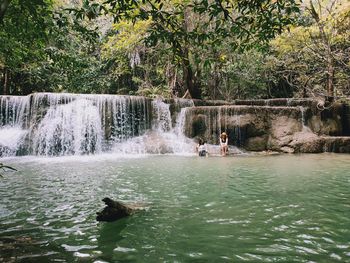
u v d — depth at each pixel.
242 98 28.03
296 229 4.43
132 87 27.52
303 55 22.64
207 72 24.09
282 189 7.07
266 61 23.77
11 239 4.06
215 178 8.58
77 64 8.10
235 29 5.14
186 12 17.81
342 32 20.09
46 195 6.52
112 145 17.09
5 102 17.11
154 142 17.12
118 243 3.93
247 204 5.77
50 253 3.62
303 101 19.38
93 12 4.63
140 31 19.00
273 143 17.23
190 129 18.00
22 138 15.67
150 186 7.48
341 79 22.81
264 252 3.66
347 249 3.73
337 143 16.69
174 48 5.20
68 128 16.59
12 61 8.11
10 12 5.62
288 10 4.86
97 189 7.12
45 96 16.94
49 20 6.71
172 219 4.90
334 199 6.10
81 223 4.72
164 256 3.57
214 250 3.73
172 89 23.89
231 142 17.56
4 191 6.89
